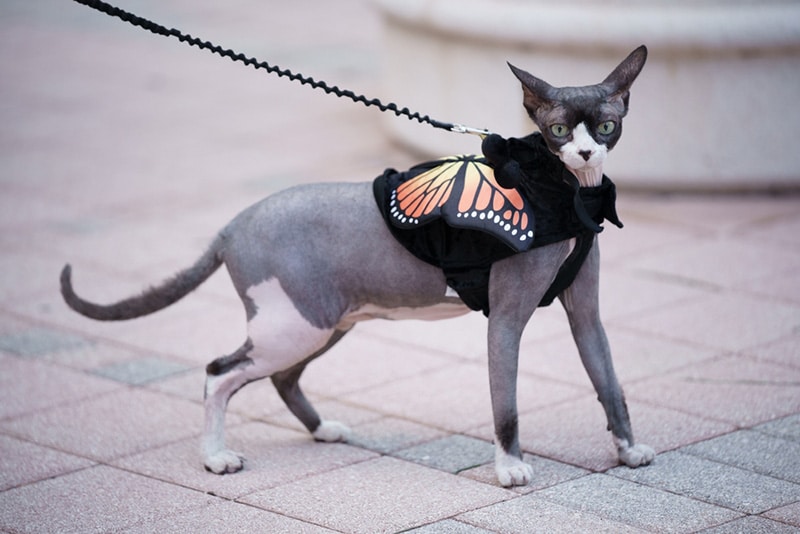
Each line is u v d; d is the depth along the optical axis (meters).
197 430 6.27
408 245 5.30
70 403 6.66
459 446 5.97
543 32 9.83
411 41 11.21
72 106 13.88
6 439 6.20
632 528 4.98
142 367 7.17
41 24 18.56
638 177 10.11
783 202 9.97
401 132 11.73
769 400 6.40
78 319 7.98
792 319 7.58
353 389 6.79
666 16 9.59
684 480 5.48
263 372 5.65
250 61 5.39
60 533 5.13
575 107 4.96
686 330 7.49
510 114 10.34
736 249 8.94
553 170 5.14
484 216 5.10
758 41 9.53
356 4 19.59
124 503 5.41
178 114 13.45
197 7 19.50
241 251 5.55
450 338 7.56
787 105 9.80
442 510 5.20
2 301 8.30
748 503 5.21
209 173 11.23
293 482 5.58
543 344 7.37
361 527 5.06
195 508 5.32
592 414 6.32
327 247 5.47
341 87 14.15
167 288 5.83
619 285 8.34
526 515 5.12
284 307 5.49
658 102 9.88
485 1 10.25
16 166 11.59
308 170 11.20
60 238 9.57
